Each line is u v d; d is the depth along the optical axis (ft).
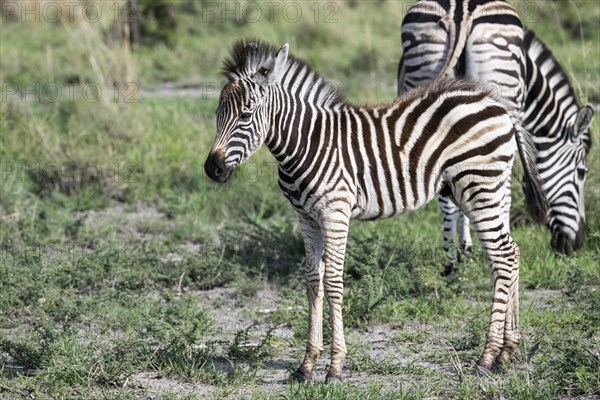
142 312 35.63
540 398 27.30
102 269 40.78
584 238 45.06
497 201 30.78
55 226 48.19
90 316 36.29
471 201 30.81
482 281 39.81
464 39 40.22
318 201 29.48
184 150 59.47
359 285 37.40
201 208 52.75
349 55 85.46
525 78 42.39
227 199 53.11
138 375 30.60
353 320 35.63
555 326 33.83
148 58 85.20
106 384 29.58
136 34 86.63
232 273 41.42
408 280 38.96
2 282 39.14
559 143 43.73
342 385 28.14
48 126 62.34
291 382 28.89
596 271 39.65
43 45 91.71
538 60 43.68
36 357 31.12
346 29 91.86
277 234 44.75
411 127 30.42
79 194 54.19
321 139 29.60
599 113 54.29
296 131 29.45
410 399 27.61
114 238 46.19
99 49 71.61
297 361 32.07
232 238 44.37
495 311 30.71
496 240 30.78
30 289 38.24
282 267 43.04
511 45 40.55
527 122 43.55
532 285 40.42
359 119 30.32
